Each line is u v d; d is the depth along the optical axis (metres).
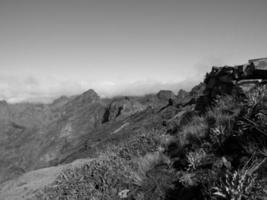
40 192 9.95
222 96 6.67
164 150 6.58
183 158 5.31
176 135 7.19
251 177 3.10
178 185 4.38
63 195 8.09
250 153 3.69
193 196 3.77
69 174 10.36
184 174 4.45
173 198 4.14
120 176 6.88
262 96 4.53
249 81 6.01
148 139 9.15
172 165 5.33
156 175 5.20
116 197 5.55
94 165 9.63
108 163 8.73
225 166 3.81
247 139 4.04
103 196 6.05
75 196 7.30
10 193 12.58
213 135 4.88
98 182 7.40
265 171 3.20
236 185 3.06
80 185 8.03
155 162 5.88
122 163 7.77
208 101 7.95
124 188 5.92
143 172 5.63
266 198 2.82
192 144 5.52
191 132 6.09
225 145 4.46
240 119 4.61
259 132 3.93
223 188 3.17
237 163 3.73
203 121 6.28
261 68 6.01
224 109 5.82
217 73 8.20
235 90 6.20
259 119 4.12
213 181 3.64
